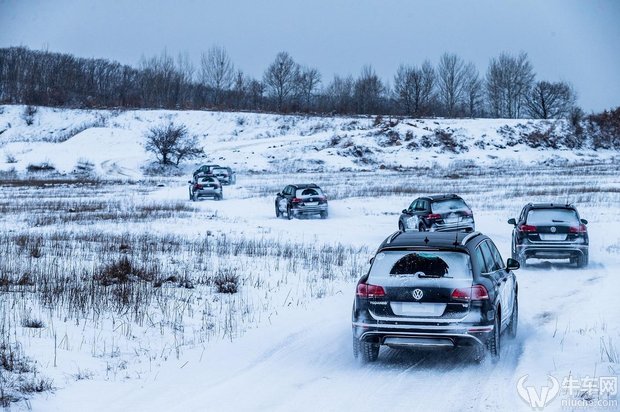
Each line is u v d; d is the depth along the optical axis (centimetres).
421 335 902
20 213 3575
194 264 1852
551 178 6147
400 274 926
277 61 13775
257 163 8062
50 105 12031
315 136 9506
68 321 1123
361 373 895
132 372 891
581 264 1895
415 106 12575
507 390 797
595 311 1279
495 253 1111
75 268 1673
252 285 1561
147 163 8069
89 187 5844
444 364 939
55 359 903
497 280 991
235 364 940
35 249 1920
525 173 6981
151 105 12712
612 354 948
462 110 13200
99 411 735
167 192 5222
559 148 9319
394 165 8144
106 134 9381
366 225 3159
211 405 752
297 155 8388
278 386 830
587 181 5662
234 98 13712
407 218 2589
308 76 13862
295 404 754
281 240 2603
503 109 13112
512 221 2084
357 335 931
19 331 1037
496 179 6188
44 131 11094
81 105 12119
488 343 920
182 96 13962
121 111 11562
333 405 749
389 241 978
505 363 934
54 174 7494
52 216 3391
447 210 2467
